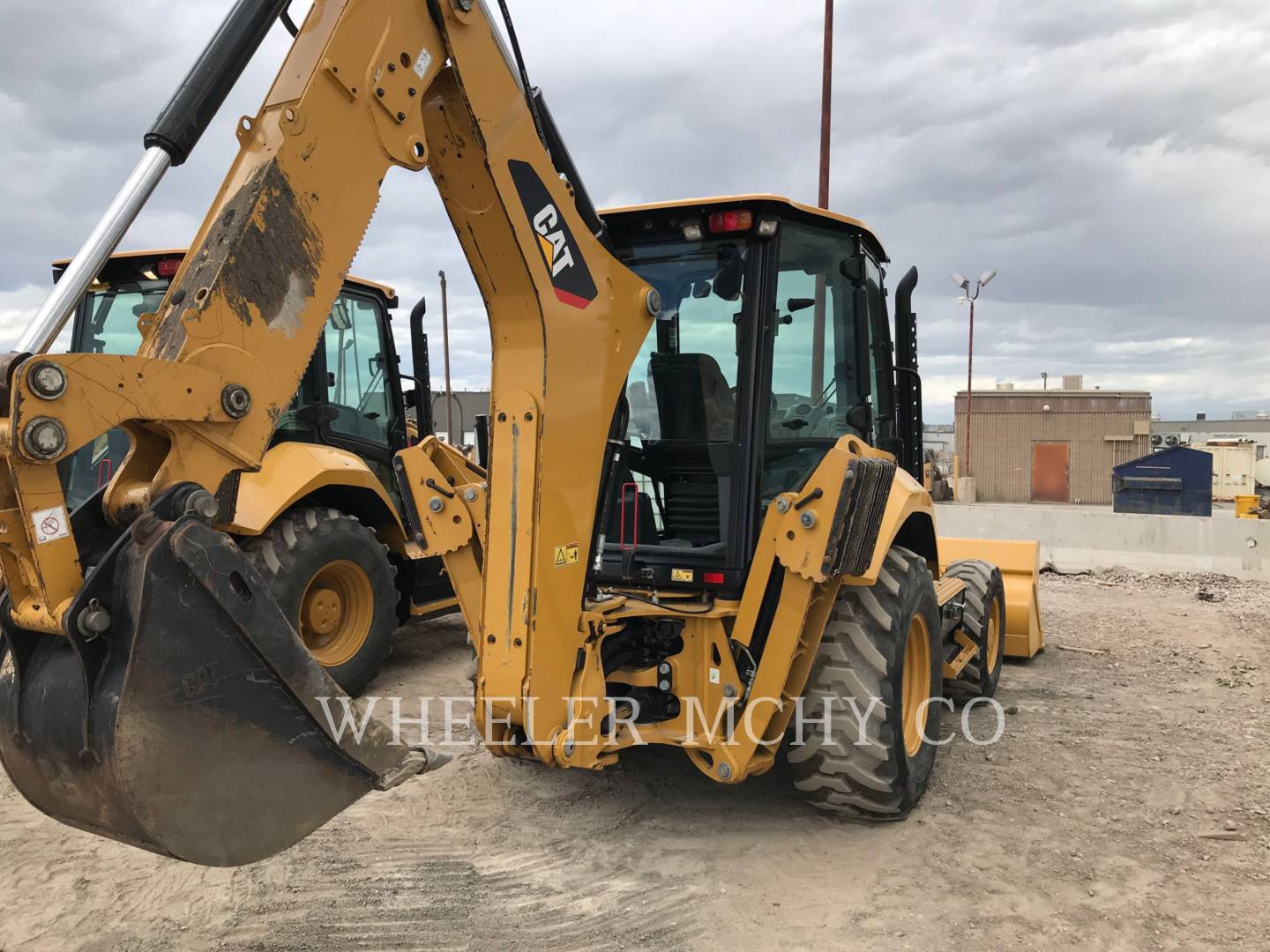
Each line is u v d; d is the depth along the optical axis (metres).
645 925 3.00
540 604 3.06
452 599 6.79
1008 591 6.51
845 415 4.06
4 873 3.33
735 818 3.81
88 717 1.89
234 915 3.05
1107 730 5.00
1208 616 8.08
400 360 6.82
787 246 3.74
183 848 1.97
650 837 3.64
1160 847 3.54
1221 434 51.00
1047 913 3.05
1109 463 30.16
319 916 3.04
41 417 1.79
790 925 2.99
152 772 1.91
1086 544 10.58
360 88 2.42
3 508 1.89
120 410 1.91
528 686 3.05
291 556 5.07
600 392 3.23
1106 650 6.94
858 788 3.62
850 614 3.68
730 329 3.69
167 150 2.12
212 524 2.04
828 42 9.78
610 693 3.71
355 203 2.42
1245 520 9.92
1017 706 5.48
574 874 3.33
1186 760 4.50
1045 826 3.73
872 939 2.90
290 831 2.15
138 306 5.76
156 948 2.85
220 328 2.12
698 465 3.82
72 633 1.87
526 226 2.91
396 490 6.75
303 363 2.31
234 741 2.04
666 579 3.67
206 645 1.99
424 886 3.24
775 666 3.44
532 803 3.95
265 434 2.21
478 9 2.73
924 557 4.70
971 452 31.12
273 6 2.32
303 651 2.16
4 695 2.08
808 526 3.32
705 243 3.72
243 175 2.26
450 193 2.90
